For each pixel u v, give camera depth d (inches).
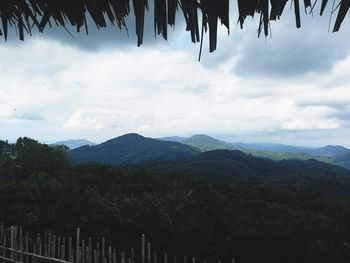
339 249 653.9
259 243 639.8
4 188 654.5
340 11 47.2
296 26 51.2
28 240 305.4
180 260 580.7
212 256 644.1
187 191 762.2
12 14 63.1
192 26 54.7
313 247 629.6
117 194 730.8
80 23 59.9
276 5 51.3
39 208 607.5
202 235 626.2
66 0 58.6
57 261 272.7
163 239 600.1
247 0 52.3
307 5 49.8
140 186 821.2
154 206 610.5
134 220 601.3
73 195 676.7
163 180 877.8
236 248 647.8
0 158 1397.6
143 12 55.0
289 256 633.6
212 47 51.9
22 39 63.7
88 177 914.7
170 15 55.6
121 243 610.9
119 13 57.9
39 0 60.4
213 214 703.1
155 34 56.4
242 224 690.8
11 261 295.7
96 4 58.2
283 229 637.9
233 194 1196.5
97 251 257.0
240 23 52.6
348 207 807.1
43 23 60.4
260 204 823.1
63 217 608.7
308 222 700.0
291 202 1346.0
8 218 560.1
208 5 51.3
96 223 601.3
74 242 575.5
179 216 604.4
